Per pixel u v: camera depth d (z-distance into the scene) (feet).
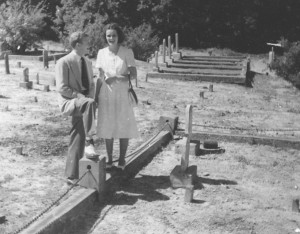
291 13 127.54
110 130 26.55
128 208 24.54
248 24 123.54
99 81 26.61
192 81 69.92
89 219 23.35
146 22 116.98
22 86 50.57
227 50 121.19
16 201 24.09
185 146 27.45
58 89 25.29
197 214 24.38
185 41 124.67
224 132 39.63
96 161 24.70
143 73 73.51
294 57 78.74
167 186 27.40
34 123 37.35
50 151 31.45
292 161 33.27
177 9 120.78
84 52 25.82
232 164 31.83
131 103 26.91
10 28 80.89
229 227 23.38
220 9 124.67
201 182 28.43
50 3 113.91
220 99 56.08
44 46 99.09
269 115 48.75
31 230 20.62
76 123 25.72
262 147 35.86
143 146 31.68
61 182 26.50
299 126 44.45
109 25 26.35
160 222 23.43
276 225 23.89
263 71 88.53
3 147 31.55
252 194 27.30
